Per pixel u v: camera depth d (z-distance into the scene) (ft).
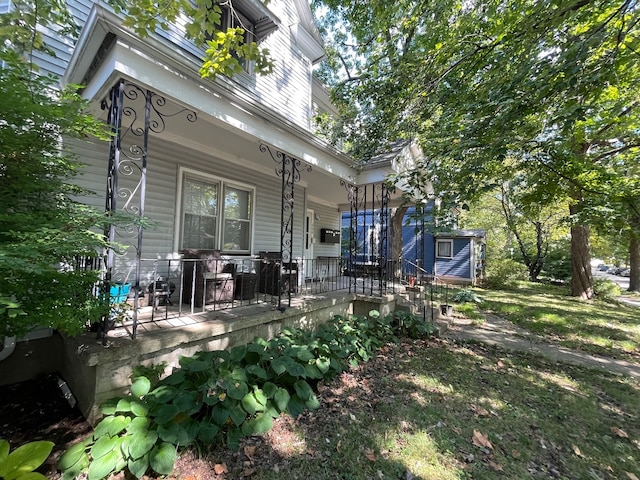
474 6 15.84
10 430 7.63
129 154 13.07
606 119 18.13
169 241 14.49
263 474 6.41
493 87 12.78
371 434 7.90
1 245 5.89
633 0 10.43
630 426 8.96
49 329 10.81
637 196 16.60
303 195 22.98
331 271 31.50
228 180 17.22
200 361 8.20
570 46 10.78
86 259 9.53
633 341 17.94
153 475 6.16
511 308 25.61
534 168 15.70
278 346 10.35
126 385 7.98
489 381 11.66
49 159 7.43
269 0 10.99
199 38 9.29
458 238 47.34
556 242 53.78
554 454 7.54
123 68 8.05
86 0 12.42
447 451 7.37
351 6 22.86
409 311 19.21
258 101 11.44
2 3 10.83
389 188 16.98
